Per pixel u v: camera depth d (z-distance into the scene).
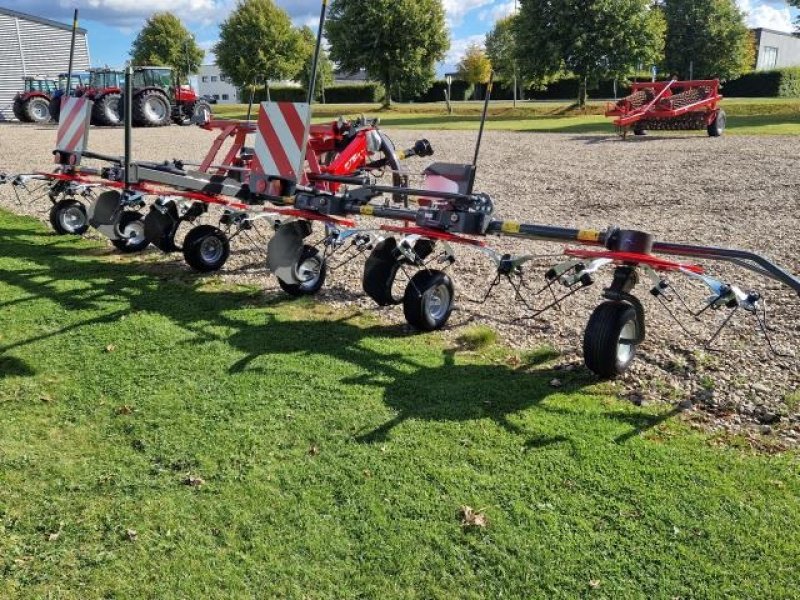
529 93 52.16
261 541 3.04
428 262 7.01
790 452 3.64
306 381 4.47
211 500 3.31
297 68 45.38
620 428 3.88
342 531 3.10
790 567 2.86
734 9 40.97
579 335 5.22
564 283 4.05
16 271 6.89
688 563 2.89
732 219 8.83
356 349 4.98
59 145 8.14
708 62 41.38
